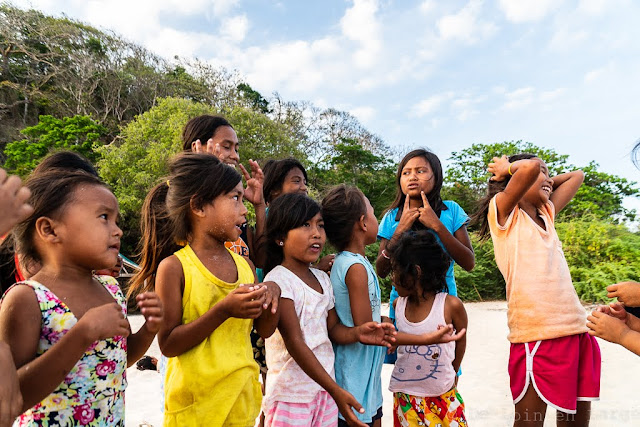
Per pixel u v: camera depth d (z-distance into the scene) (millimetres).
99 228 1488
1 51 26438
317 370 1929
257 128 16969
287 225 2189
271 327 1957
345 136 30109
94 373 1487
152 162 14188
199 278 1835
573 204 16828
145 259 2248
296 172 3213
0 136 23734
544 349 2537
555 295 2584
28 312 1370
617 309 2170
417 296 2572
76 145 17203
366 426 1856
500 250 2795
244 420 1814
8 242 1742
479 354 6293
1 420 1076
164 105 16125
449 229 3238
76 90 26906
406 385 2547
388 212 3469
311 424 2082
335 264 2395
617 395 4309
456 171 20828
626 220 17031
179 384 1773
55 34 27781
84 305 1491
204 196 1878
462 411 2504
